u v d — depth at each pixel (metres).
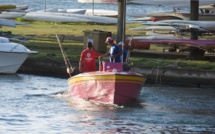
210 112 51.62
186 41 72.75
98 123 46.72
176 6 80.62
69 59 69.50
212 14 92.25
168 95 58.69
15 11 89.38
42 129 44.88
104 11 115.56
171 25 75.75
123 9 68.81
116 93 51.66
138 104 53.66
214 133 44.75
